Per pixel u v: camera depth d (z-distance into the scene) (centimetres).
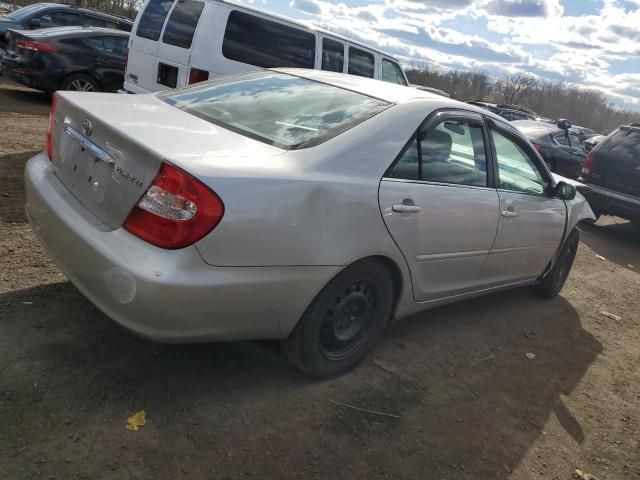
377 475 249
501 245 398
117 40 1020
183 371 287
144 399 261
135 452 230
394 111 313
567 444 307
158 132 255
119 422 244
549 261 491
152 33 714
